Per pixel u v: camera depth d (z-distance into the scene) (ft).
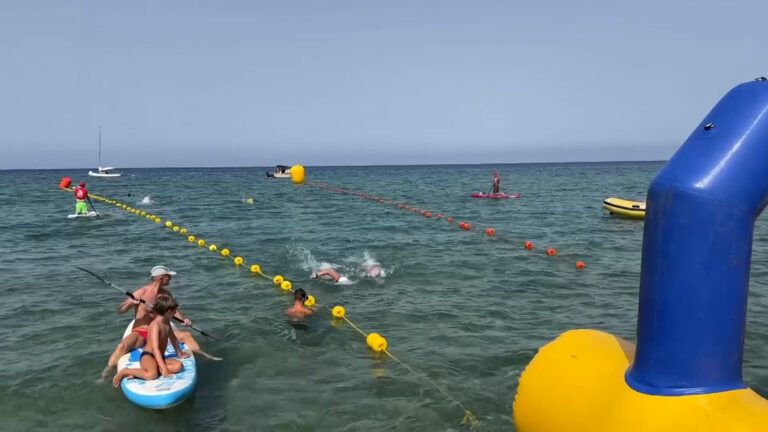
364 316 30.58
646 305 10.32
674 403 9.73
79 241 57.36
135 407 19.76
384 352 25.05
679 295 9.80
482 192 143.02
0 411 19.53
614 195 127.95
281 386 21.54
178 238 59.67
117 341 26.35
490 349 25.32
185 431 18.30
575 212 86.02
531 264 44.80
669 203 9.90
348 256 48.47
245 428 18.43
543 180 222.07
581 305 32.58
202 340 26.55
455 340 26.58
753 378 21.42
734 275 9.72
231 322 29.45
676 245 9.80
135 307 24.75
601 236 60.08
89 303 32.94
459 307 32.24
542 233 62.69
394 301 33.63
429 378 22.24
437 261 46.06
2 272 41.70
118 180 246.47
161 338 21.25
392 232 64.08
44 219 75.87
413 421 18.89
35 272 41.78
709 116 10.56
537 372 12.94
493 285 37.63
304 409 19.70
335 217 81.56
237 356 24.57
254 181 234.58
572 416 11.46
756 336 26.04
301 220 77.77
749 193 9.67
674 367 9.92
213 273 41.91
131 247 53.72
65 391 21.01
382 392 21.02
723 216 9.56
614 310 31.50
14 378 22.08
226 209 96.78
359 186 184.85
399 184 199.11
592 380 11.54
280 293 35.76
